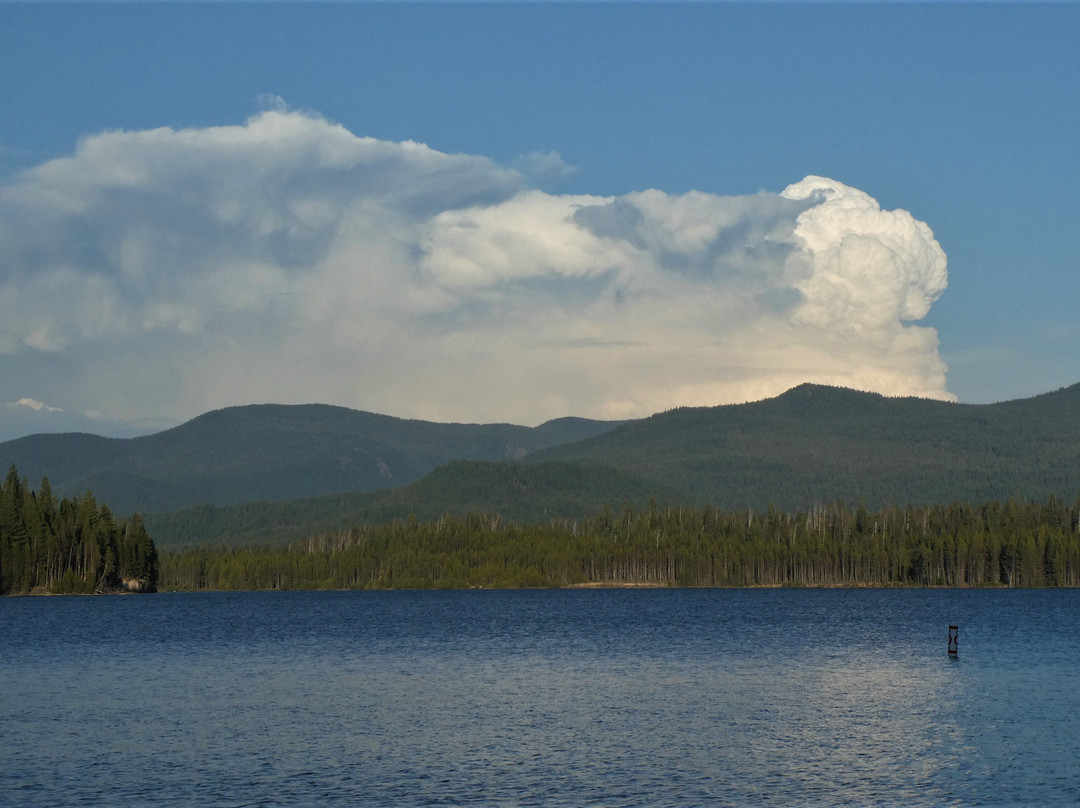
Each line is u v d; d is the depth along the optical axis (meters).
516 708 92.88
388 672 119.31
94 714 90.81
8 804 63.34
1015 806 62.56
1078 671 116.25
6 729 84.06
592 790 65.94
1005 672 115.81
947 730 82.19
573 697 99.00
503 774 69.62
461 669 121.69
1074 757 73.38
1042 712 89.75
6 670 123.38
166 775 69.56
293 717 88.94
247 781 68.06
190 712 91.56
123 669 123.94
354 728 83.94
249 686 108.12
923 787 66.31
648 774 69.50
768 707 92.94
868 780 67.94
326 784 67.44
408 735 81.12
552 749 76.31
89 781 68.12
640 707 93.12
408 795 65.06
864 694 100.12
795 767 71.06
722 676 113.81
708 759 73.31
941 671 117.06
